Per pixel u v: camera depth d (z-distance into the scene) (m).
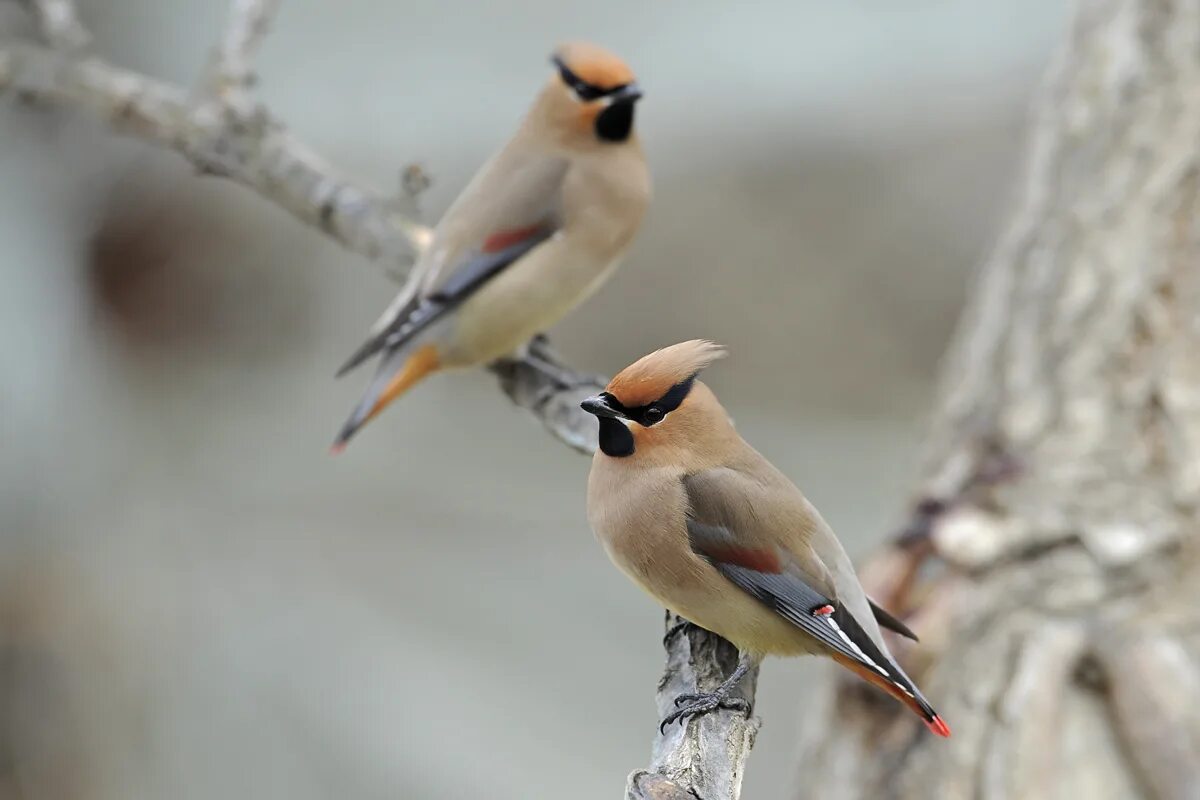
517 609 15.09
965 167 17.03
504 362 9.73
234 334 16.89
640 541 7.07
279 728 14.08
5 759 13.92
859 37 17.39
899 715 8.32
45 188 15.80
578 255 9.66
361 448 16.67
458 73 17.17
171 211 16.34
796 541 6.96
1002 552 8.57
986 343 10.04
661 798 5.55
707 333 17.17
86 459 15.52
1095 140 10.41
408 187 9.74
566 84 9.78
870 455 16.61
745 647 7.11
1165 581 8.42
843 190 17.16
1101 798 7.73
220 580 15.12
